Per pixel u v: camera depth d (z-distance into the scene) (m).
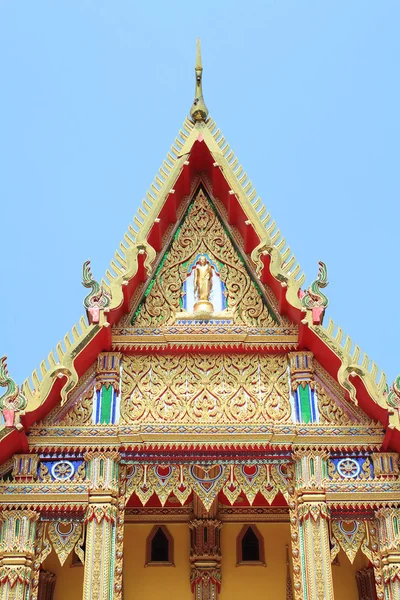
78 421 18.67
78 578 21.31
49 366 18.72
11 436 17.80
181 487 18.20
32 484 17.89
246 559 21.72
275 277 19.75
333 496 17.89
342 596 21.23
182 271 21.02
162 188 20.86
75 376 18.53
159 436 18.34
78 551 17.47
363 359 19.09
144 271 20.11
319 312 19.28
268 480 18.30
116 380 19.23
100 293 19.39
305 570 17.16
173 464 18.36
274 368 19.61
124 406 19.00
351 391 18.53
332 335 19.27
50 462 18.25
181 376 19.45
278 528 22.08
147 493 18.11
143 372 19.48
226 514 22.12
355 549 17.67
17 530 17.44
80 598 21.06
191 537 21.73
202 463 18.36
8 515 17.61
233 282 20.86
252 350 19.72
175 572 21.48
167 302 20.48
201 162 22.14
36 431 18.44
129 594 21.14
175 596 21.19
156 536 21.98
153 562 21.59
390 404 18.28
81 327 19.27
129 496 18.06
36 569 17.36
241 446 18.33
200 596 21.03
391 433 18.14
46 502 17.73
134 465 18.36
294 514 17.94
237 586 21.34
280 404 19.09
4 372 18.38
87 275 19.61
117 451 18.28
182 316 20.05
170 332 19.77
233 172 21.30
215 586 21.16
